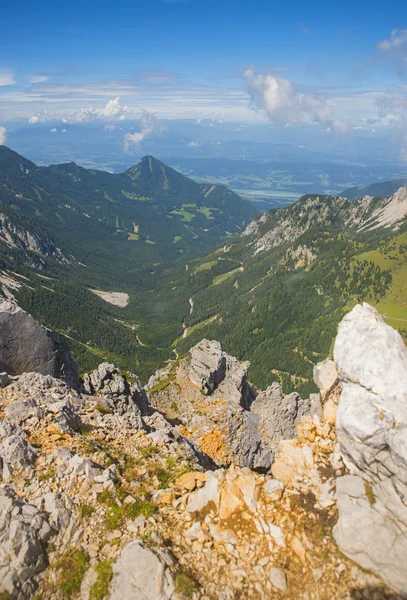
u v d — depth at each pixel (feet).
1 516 40.47
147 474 53.72
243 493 45.50
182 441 74.79
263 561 38.81
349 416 40.52
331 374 56.24
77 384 101.91
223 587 36.76
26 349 89.76
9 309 87.97
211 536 41.91
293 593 36.27
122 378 107.24
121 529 42.47
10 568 36.73
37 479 47.14
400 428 37.58
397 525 37.50
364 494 40.55
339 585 36.06
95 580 37.11
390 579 35.32
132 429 69.26
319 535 39.73
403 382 39.83
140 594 35.47
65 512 43.04
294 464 48.29
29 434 56.08
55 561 38.99
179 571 37.68
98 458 53.98
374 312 45.60
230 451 89.66
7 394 68.69
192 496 47.24
